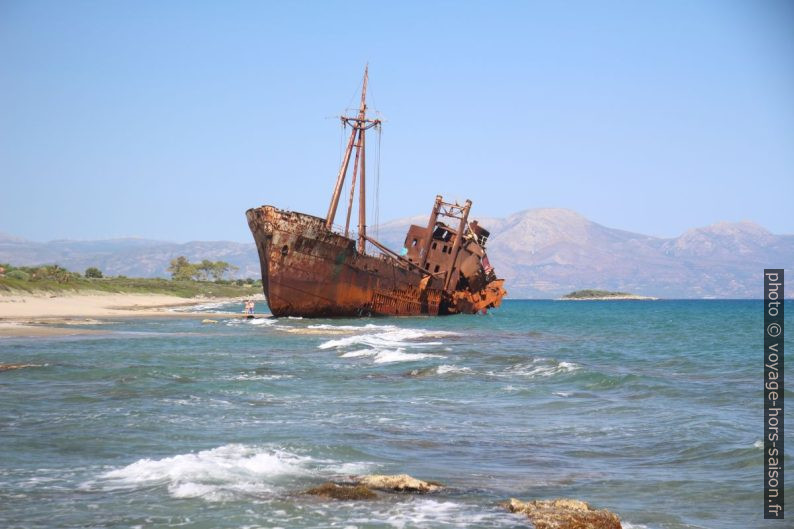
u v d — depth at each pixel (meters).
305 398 30.97
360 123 99.19
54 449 20.67
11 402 28.14
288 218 81.19
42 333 64.69
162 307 145.50
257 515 15.29
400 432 24.05
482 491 17.45
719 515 16.09
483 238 110.25
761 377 39.97
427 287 97.81
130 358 43.91
